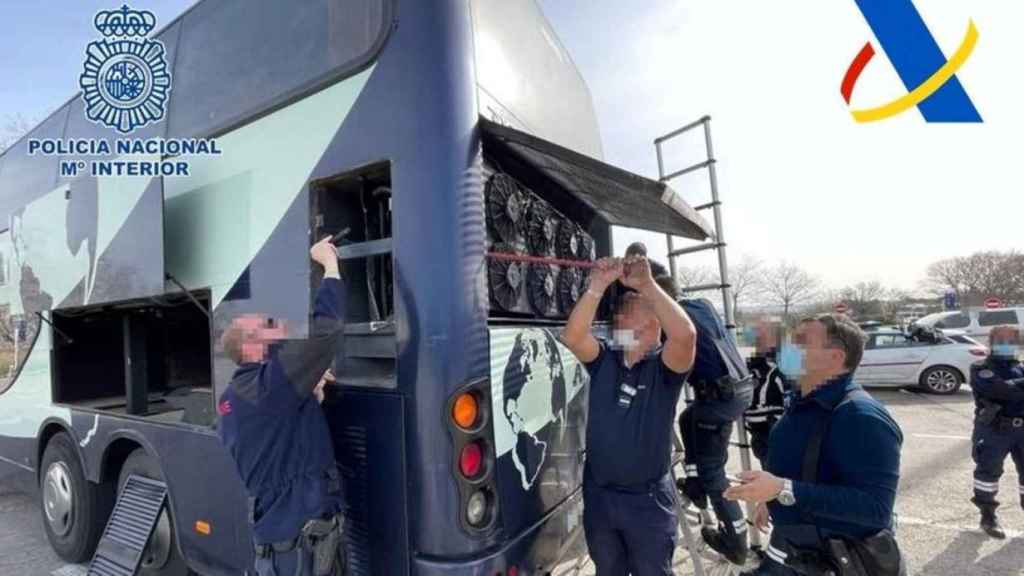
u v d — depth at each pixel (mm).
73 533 3854
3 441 4797
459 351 1949
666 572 2213
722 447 3129
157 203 2709
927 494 5102
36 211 4000
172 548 3010
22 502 5676
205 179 2674
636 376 2236
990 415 4148
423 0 2066
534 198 2869
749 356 3984
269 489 1964
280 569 1920
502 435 2152
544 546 2412
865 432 1812
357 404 2133
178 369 4590
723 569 3375
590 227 3713
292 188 2312
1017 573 3584
